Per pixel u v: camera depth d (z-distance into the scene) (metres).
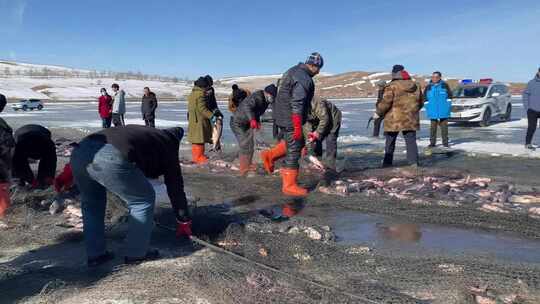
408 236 5.14
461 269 4.05
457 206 6.28
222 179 8.35
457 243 4.87
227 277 3.82
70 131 18.23
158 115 30.05
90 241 4.27
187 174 8.95
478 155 11.05
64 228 5.38
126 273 4.02
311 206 6.48
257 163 9.35
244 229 5.09
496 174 8.67
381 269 4.08
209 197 7.04
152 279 3.84
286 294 3.52
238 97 11.53
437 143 13.69
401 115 9.04
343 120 24.14
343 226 5.54
